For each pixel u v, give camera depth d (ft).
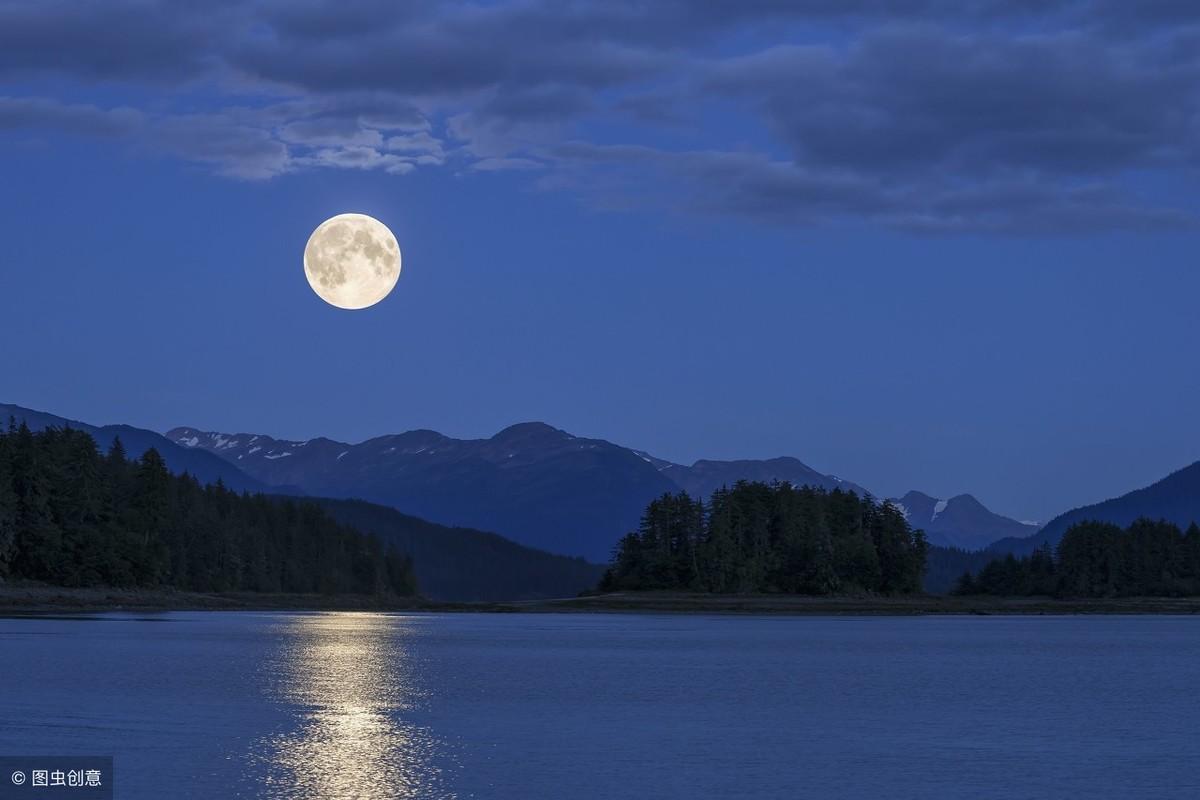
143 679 395.14
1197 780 243.40
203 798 215.31
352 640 639.76
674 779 239.09
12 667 428.15
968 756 268.82
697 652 598.34
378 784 228.63
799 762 258.98
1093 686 433.89
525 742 280.72
